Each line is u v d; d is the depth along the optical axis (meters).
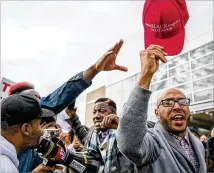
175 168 1.73
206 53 12.01
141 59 1.59
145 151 1.66
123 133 1.54
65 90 1.86
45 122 2.05
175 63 13.50
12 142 1.21
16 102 1.20
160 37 1.54
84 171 1.83
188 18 1.58
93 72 1.90
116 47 1.88
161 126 2.00
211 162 3.03
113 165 1.98
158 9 1.51
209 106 11.54
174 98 1.97
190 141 2.02
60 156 1.61
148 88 1.56
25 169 1.88
